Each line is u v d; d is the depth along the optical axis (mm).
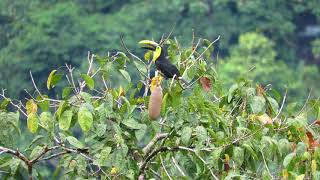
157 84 10680
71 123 10680
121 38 11758
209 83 11633
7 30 30438
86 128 10312
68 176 10953
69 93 10781
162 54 11453
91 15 32094
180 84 11031
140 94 11914
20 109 10812
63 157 10891
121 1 34875
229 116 11391
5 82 23812
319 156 11078
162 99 10812
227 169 10883
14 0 31906
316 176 10875
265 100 11539
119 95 11125
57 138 11180
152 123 10836
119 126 10766
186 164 11117
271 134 11211
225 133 11031
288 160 10805
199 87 11203
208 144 10969
